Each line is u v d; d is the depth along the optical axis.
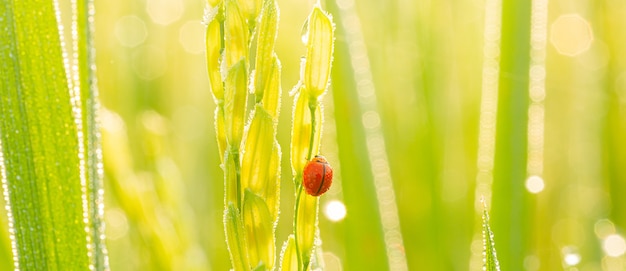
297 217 0.19
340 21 0.31
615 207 0.42
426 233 0.38
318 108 0.19
